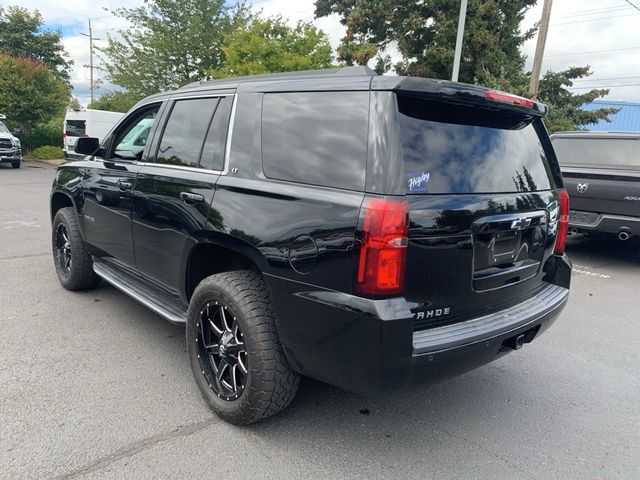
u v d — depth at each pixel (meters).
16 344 3.86
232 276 2.89
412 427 3.05
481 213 2.58
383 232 2.25
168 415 3.01
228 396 2.95
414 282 2.37
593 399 3.49
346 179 2.43
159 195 3.44
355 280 2.32
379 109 2.39
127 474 2.48
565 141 7.86
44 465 2.51
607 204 6.94
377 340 2.27
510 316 2.84
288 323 2.60
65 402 3.08
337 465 2.65
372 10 20.69
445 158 2.53
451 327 2.56
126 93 25.52
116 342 3.97
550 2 16.17
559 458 2.80
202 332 3.10
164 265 3.50
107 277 4.23
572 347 4.39
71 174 4.77
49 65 35.81
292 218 2.55
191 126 3.45
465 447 2.87
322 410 3.18
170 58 24.16
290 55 18.89
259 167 2.86
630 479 2.64
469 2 18.83
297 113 2.76
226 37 21.52
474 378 3.76
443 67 19.69
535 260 3.16
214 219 2.93
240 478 2.50
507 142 2.95
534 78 16.77
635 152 7.09
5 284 5.25
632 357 4.21
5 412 2.95
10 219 9.04
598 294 6.04
